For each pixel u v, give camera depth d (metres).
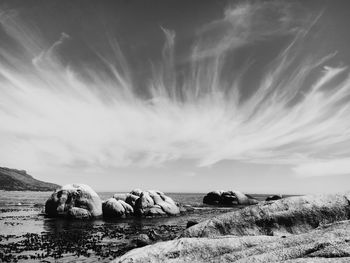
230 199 77.00
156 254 7.63
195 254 7.50
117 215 42.00
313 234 7.14
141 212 43.47
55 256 18.45
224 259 6.84
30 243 22.41
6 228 30.11
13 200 84.12
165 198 48.03
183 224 34.97
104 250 20.25
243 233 9.91
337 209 10.34
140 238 21.34
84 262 17.14
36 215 43.28
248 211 10.68
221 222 10.29
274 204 10.84
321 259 5.39
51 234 26.73
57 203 41.47
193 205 72.38
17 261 17.23
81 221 37.62
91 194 42.62
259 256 6.34
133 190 56.78
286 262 5.59
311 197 10.99
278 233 9.75
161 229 30.56
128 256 7.77
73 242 22.97
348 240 6.23
